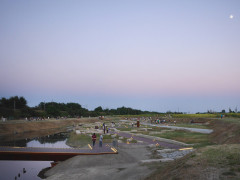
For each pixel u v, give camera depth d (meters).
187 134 42.31
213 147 17.33
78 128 72.19
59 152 25.41
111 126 74.00
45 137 56.97
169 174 13.98
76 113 159.25
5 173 23.86
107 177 18.03
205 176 11.88
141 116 140.50
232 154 14.58
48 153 24.92
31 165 27.73
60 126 92.25
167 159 22.05
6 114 96.31
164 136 40.50
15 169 25.62
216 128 45.72
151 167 19.27
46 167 26.44
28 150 25.89
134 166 20.64
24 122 76.00
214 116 85.19
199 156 15.41
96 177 18.28
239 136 28.50
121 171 19.28
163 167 17.42
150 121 94.75
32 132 69.06
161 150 27.45
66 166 22.73
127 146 31.09
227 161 13.54
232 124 38.66
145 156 25.17
